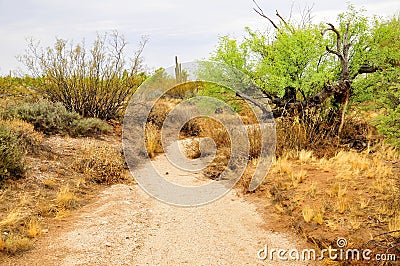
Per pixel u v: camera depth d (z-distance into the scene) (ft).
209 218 18.40
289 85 30.42
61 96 37.45
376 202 17.07
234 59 33.14
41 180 21.02
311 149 26.55
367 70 31.17
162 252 14.94
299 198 18.57
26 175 21.04
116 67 38.24
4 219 15.89
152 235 16.43
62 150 26.63
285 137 27.09
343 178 20.20
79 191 20.92
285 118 29.12
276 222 17.47
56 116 31.24
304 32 30.99
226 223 17.79
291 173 21.53
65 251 14.28
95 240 15.34
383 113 24.09
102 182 23.04
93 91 37.37
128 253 14.66
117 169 24.02
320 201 17.87
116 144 30.17
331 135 29.48
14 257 13.46
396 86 21.54
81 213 18.17
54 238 15.25
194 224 17.70
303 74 30.55
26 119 29.81
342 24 31.65
